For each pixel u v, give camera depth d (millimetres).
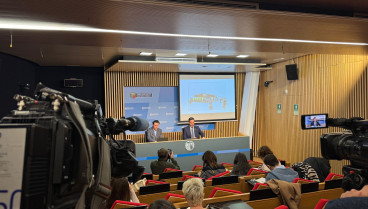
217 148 9195
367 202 691
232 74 11898
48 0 3158
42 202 713
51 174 737
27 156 693
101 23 4109
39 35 4871
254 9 3744
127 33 4863
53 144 756
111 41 5500
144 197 3654
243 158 4961
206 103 11602
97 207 958
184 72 11367
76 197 845
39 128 720
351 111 7910
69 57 8633
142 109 11039
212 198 2975
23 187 683
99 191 934
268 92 11523
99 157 959
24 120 763
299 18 4043
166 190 3770
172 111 11352
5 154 696
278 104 10914
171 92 11352
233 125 11984
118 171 1268
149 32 4711
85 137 792
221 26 4379
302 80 9625
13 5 3303
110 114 10633
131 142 1426
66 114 870
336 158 1506
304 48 6449
